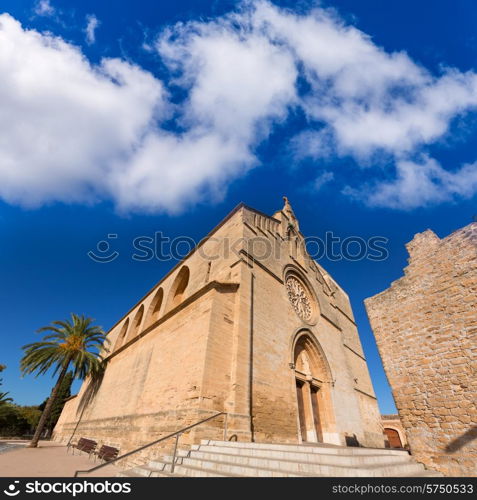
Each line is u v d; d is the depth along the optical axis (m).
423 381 8.09
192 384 9.99
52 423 42.94
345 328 26.80
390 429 33.50
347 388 19.88
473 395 6.95
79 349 24.45
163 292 23.00
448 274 8.63
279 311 15.70
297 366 16.25
